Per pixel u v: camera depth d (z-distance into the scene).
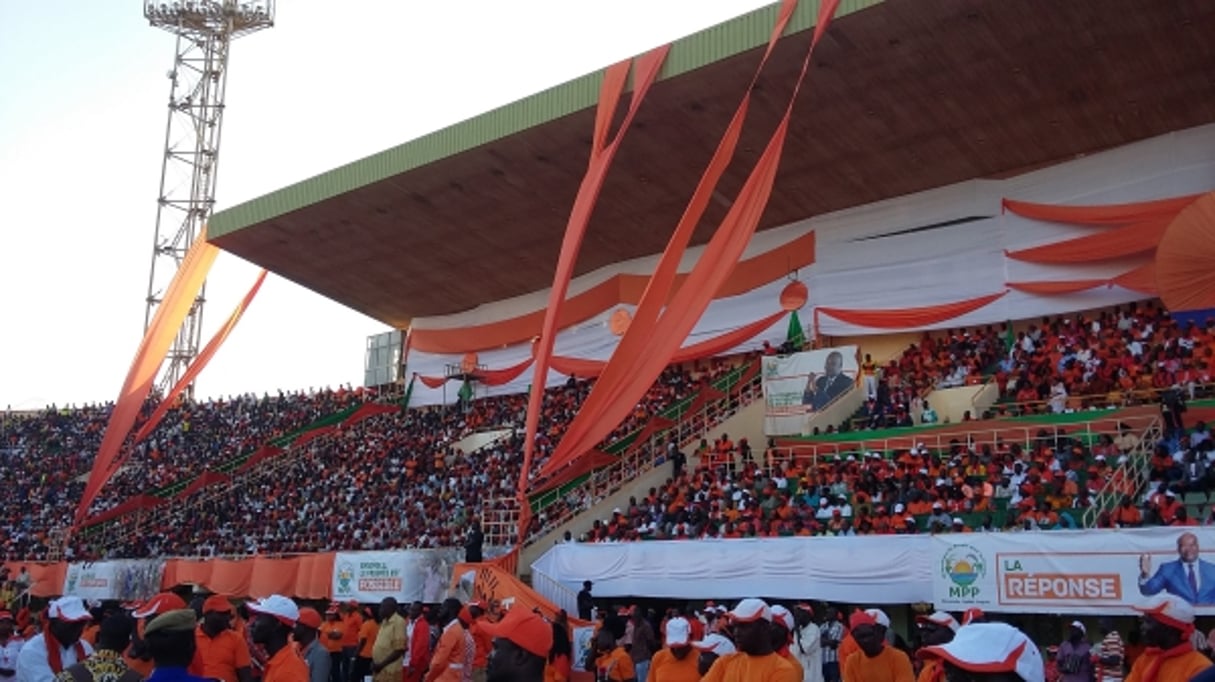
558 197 38.38
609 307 45.06
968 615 10.30
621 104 31.12
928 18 26.12
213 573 33.41
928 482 24.69
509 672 5.24
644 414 38.03
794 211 38.75
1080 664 15.40
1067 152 33.62
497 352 50.25
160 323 44.75
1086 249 32.50
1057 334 32.50
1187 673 6.63
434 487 38.59
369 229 42.12
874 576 20.41
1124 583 16.97
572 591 25.12
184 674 5.43
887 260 36.88
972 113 31.12
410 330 54.75
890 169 35.06
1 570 40.69
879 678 8.61
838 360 30.45
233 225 42.59
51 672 8.84
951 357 33.88
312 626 10.02
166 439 57.91
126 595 36.22
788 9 26.88
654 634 18.86
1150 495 20.38
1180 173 31.42
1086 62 28.09
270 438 52.97
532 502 32.09
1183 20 25.89
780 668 7.25
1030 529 19.47
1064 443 25.98
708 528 25.12
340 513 39.53
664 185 36.78
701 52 28.77
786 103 30.67
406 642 14.80
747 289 40.22
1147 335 30.12
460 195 38.50
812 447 30.06
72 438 60.47
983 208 35.28
